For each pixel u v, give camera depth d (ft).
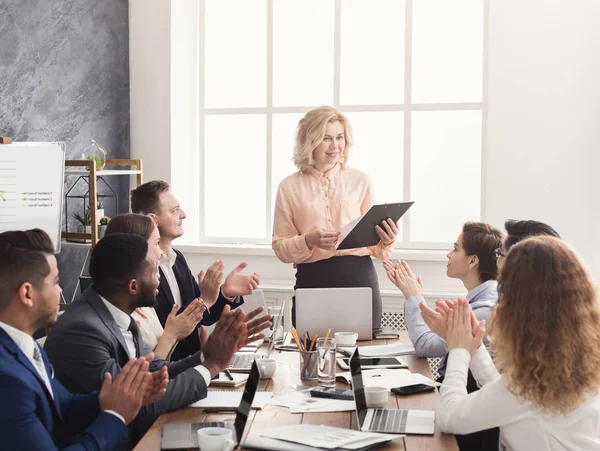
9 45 14.89
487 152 17.52
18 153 13.33
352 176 13.70
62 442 7.13
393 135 18.81
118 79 18.66
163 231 12.04
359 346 11.41
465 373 7.75
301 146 13.43
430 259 17.69
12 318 6.76
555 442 6.97
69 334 8.26
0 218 13.15
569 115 17.10
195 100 19.77
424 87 18.63
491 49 17.33
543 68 17.15
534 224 9.78
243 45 19.52
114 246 8.59
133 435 8.48
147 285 8.73
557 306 6.81
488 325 7.71
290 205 13.56
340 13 18.84
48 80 16.10
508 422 7.05
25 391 6.38
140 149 19.24
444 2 18.42
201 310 9.76
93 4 17.48
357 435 7.10
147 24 18.95
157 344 9.51
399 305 17.75
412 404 8.42
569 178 17.16
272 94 19.38
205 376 8.42
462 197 18.56
